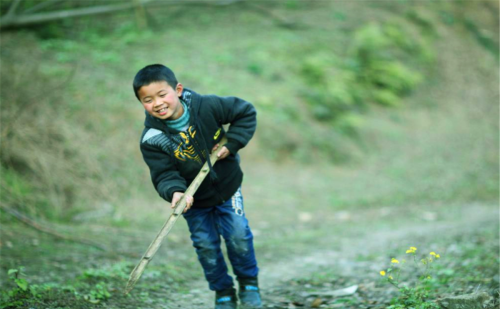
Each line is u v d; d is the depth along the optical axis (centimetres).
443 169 1396
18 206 702
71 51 1369
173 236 704
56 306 352
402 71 1838
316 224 880
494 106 1944
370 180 1291
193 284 470
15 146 793
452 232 693
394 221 898
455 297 319
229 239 363
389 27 2028
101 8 1262
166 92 307
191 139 325
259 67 1580
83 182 831
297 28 1884
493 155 1546
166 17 1791
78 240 604
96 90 1145
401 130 1639
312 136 1403
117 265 473
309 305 399
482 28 2366
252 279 378
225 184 352
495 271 420
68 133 860
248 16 1905
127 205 846
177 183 319
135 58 1431
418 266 471
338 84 1614
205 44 1644
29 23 1148
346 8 2114
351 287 429
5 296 365
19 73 889
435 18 2245
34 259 504
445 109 1855
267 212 969
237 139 338
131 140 998
